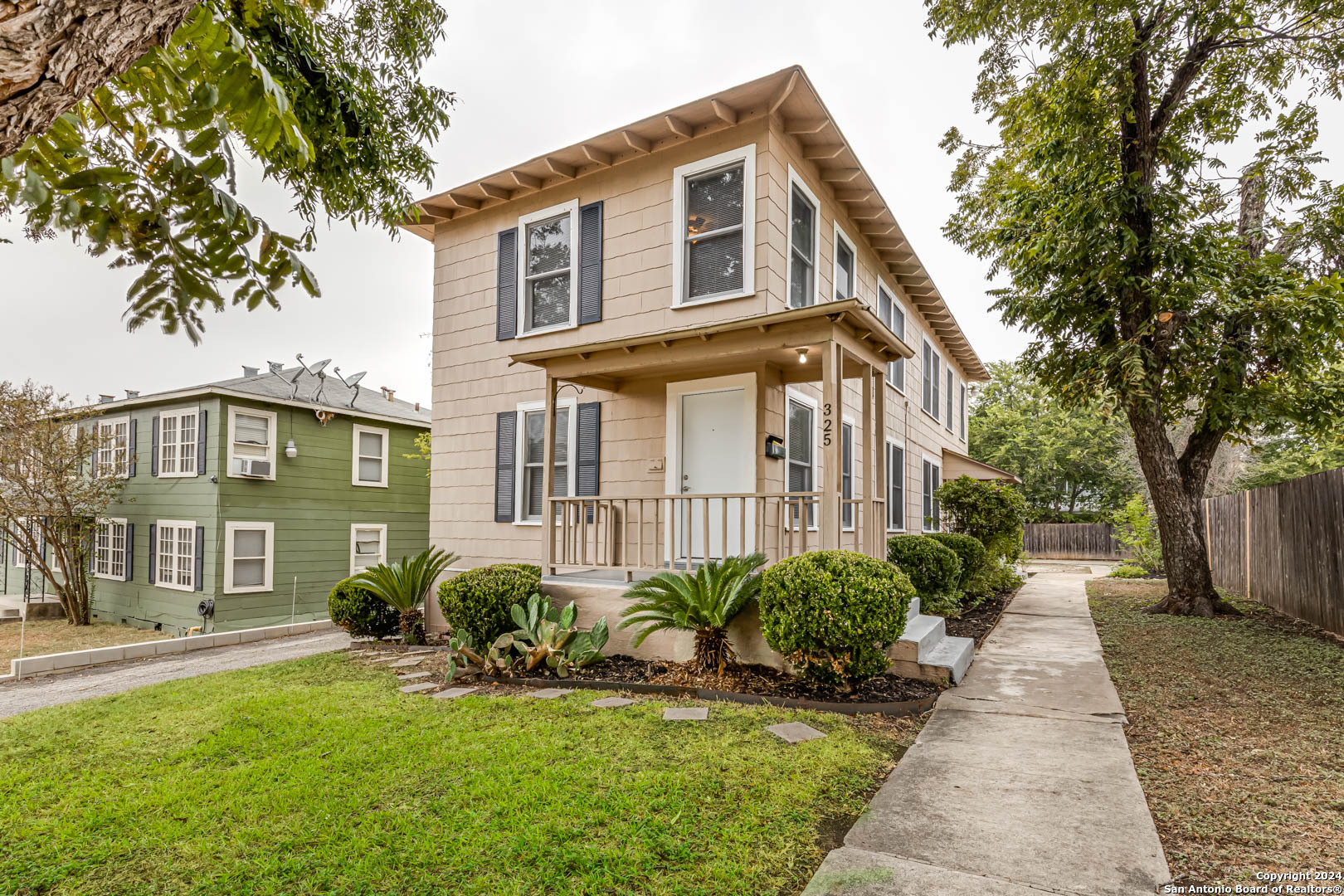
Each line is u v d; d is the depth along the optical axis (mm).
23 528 12922
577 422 8406
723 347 6387
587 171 8445
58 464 12727
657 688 5312
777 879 2602
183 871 2713
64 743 4336
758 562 5500
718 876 2613
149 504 13328
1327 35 7750
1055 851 2752
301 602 13367
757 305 7020
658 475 7754
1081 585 12742
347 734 4316
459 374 9648
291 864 2723
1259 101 8570
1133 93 8156
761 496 5879
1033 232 9094
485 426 9297
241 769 3748
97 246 1570
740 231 7297
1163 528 8820
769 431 7266
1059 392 9234
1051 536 23562
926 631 6016
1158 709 4656
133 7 1036
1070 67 8062
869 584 4895
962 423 18422
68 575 13367
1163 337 8062
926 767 3674
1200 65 8070
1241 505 10352
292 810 3221
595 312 8258
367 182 3930
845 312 5746
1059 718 4477
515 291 9062
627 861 2705
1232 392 8023
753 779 3508
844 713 4684
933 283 12266
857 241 9969
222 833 3014
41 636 12422
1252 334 7879
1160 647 6590
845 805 3258
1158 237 7785
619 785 3432
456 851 2789
